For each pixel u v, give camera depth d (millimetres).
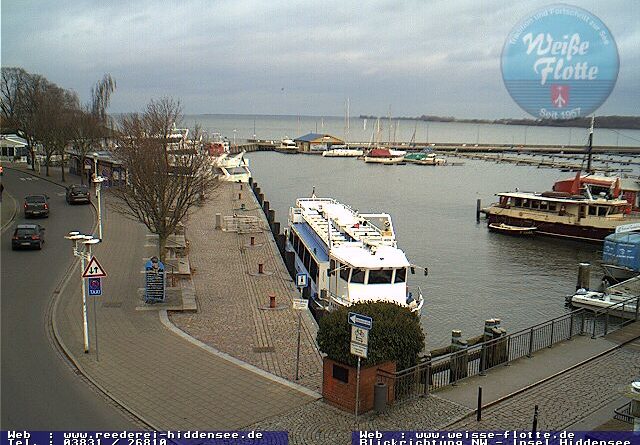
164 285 25438
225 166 92812
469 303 38000
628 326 24797
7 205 50344
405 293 26547
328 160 163125
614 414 15703
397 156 159625
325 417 15266
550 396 17016
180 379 17547
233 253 38281
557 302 38500
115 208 48281
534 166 156000
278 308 26062
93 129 76812
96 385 17031
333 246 29078
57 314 23438
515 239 61125
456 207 82062
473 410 15883
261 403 16047
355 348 14734
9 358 18953
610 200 62094
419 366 16750
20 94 99250
